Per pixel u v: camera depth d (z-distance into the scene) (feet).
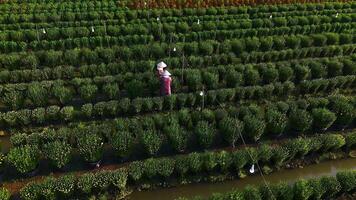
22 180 69.05
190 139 77.10
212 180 70.44
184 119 77.30
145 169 67.56
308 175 74.38
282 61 99.60
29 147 68.90
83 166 72.23
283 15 118.73
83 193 66.28
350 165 76.38
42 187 63.41
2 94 84.43
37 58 93.66
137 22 110.22
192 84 87.76
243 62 98.07
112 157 74.18
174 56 99.04
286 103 82.84
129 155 73.26
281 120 77.56
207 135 73.36
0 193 61.98
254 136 75.87
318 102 82.84
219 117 78.69
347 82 92.27
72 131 74.38
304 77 92.94
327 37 107.24
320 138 74.95
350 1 130.93
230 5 122.83
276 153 71.67
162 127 76.74
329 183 65.36
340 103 81.61
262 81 92.89
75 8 115.24
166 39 105.29
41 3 117.39
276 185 64.49
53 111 78.95
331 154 76.28
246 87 87.15
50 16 109.91
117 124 75.25
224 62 97.30
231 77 88.89
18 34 100.78
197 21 112.47
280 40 103.65
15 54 95.45
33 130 78.48
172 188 69.46
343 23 115.34
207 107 85.71
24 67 93.30
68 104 85.30
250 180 71.61
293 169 74.08
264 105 87.71
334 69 94.68
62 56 95.61
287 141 76.18
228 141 75.92
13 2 118.11
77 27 105.40
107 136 74.33
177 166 68.44
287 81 89.76
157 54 97.35
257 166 72.43
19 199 65.87
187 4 119.96
